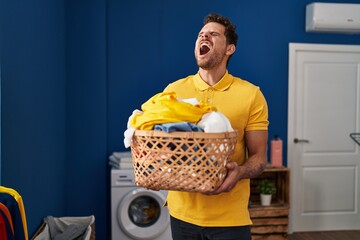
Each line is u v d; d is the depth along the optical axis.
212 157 1.25
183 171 1.25
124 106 4.20
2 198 1.72
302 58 4.48
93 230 3.13
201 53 1.53
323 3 4.23
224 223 1.52
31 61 2.68
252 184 4.25
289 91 4.44
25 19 2.54
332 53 4.51
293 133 4.48
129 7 4.18
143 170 1.31
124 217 3.55
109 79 4.17
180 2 4.24
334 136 4.55
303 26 4.43
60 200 3.71
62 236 2.91
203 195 1.53
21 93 2.44
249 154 1.60
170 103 1.32
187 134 1.23
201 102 1.40
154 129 1.30
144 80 4.22
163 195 3.55
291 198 4.51
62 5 3.79
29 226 2.64
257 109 1.56
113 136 4.19
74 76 3.97
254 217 3.93
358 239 4.30
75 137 3.99
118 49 4.18
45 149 3.08
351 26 4.25
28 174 2.61
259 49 4.38
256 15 4.36
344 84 4.54
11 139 2.25
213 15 1.56
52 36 3.35
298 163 4.53
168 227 3.59
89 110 4.00
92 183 4.03
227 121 1.32
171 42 4.24
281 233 3.97
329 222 4.56
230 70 4.36
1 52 2.08
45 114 3.08
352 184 4.59
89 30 3.98
